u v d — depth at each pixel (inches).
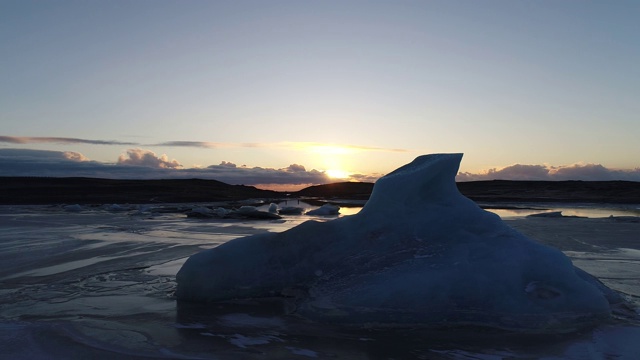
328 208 733.9
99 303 165.3
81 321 142.2
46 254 278.2
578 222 564.1
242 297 171.0
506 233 171.2
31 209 817.5
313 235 182.1
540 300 144.3
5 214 687.7
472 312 142.9
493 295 145.5
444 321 142.3
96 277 210.7
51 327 133.2
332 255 177.0
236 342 125.3
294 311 156.5
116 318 146.5
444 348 123.1
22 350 115.2
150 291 183.9
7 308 158.2
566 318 140.4
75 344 119.7
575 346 124.0
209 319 147.1
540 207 1008.9
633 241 359.6
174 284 196.1
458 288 146.9
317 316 146.8
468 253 160.7
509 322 139.5
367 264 168.6
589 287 150.6
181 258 263.0
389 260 167.0
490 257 157.6
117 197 1165.7
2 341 121.3
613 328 138.3
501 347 123.7
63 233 404.5
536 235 404.8
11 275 215.9
